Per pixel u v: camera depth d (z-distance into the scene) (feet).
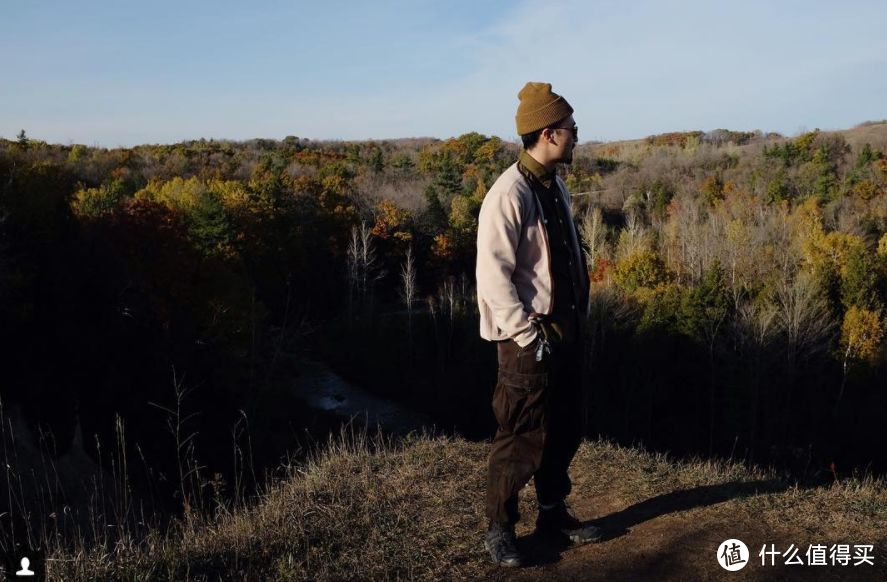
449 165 242.99
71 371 71.51
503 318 9.36
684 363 100.17
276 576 10.41
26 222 83.97
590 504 13.24
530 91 9.68
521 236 9.58
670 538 11.35
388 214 182.19
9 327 69.87
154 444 65.10
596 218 142.31
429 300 131.54
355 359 122.83
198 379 82.17
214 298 105.29
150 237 105.81
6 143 256.11
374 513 12.59
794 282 103.76
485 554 10.95
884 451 88.94
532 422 9.91
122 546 10.95
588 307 10.44
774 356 92.58
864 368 95.20
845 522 11.93
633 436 98.32
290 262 156.56
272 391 96.58
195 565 10.71
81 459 46.93
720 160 293.64
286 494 13.78
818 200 188.85
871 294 99.71
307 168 283.38
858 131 344.08
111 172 231.50
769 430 91.30
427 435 17.81
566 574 10.30
